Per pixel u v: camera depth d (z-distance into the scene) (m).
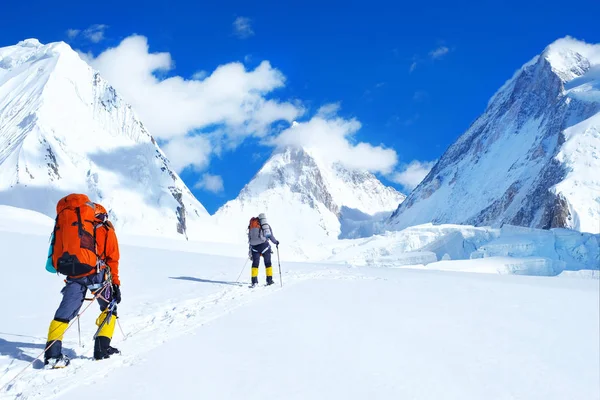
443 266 46.59
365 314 8.41
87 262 5.72
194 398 4.39
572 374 5.74
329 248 165.88
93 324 7.60
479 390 5.04
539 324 8.30
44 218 48.78
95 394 4.45
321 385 4.82
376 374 5.25
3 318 7.88
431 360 5.91
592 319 8.84
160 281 12.90
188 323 7.41
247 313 8.19
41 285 11.31
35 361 5.60
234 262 19.27
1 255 16.62
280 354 5.79
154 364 5.35
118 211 176.75
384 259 73.69
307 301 9.59
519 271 49.03
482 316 8.76
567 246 56.78
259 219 12.54
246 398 4.42
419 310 9.01
